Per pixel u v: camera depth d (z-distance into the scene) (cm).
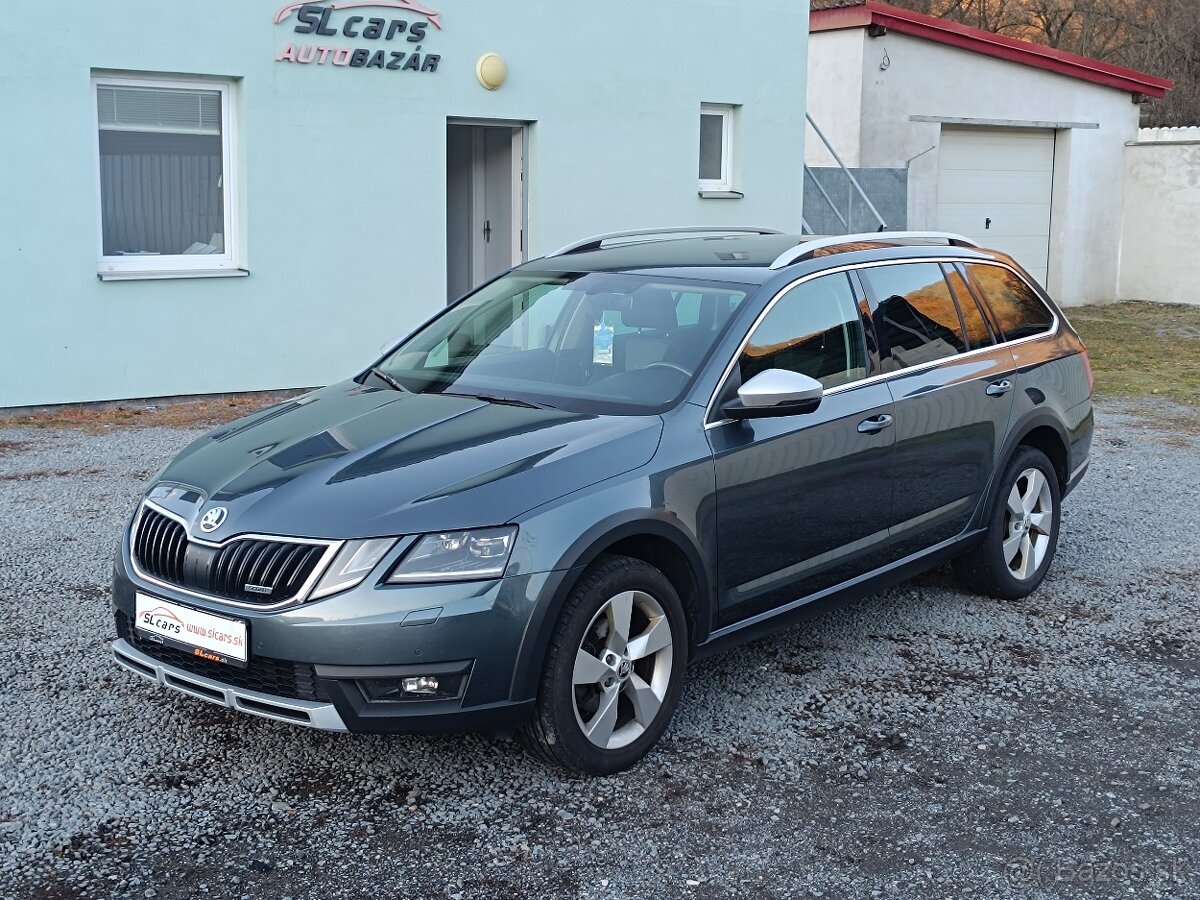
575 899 345
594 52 1234
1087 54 3266
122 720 454
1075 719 472
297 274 1109
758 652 538
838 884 354
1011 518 604
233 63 1048
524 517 388
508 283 572
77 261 1007
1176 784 419
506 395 482
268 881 351
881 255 552
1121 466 923
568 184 1243
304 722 377
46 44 970
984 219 1978
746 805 399
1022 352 610
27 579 603
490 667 379
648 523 414
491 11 1168
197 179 1069
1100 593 627
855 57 1736
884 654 537
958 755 439
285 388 1120
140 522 430
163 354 1056
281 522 388
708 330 477
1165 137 2225
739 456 451
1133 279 2145
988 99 1894
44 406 1012
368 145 1124
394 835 378
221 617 385
